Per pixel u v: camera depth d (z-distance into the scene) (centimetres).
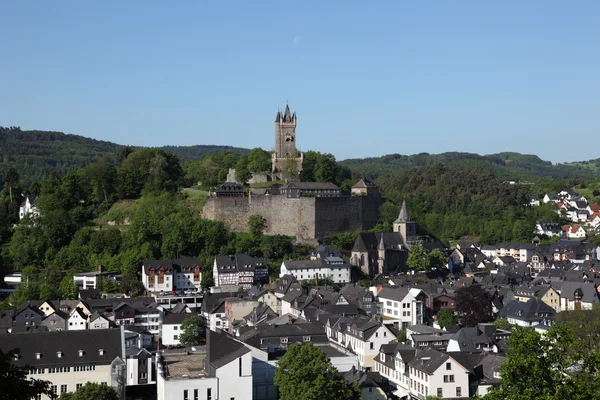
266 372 13162
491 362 14250
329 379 11625
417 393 14062
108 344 13625
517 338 8050
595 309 18375
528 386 7375
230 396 11769
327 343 16175
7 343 13212
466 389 13550
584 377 7738
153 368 14938
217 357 12219
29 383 6594
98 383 13238
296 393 11319
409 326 19775
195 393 11638
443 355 13838
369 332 17150
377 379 14025
